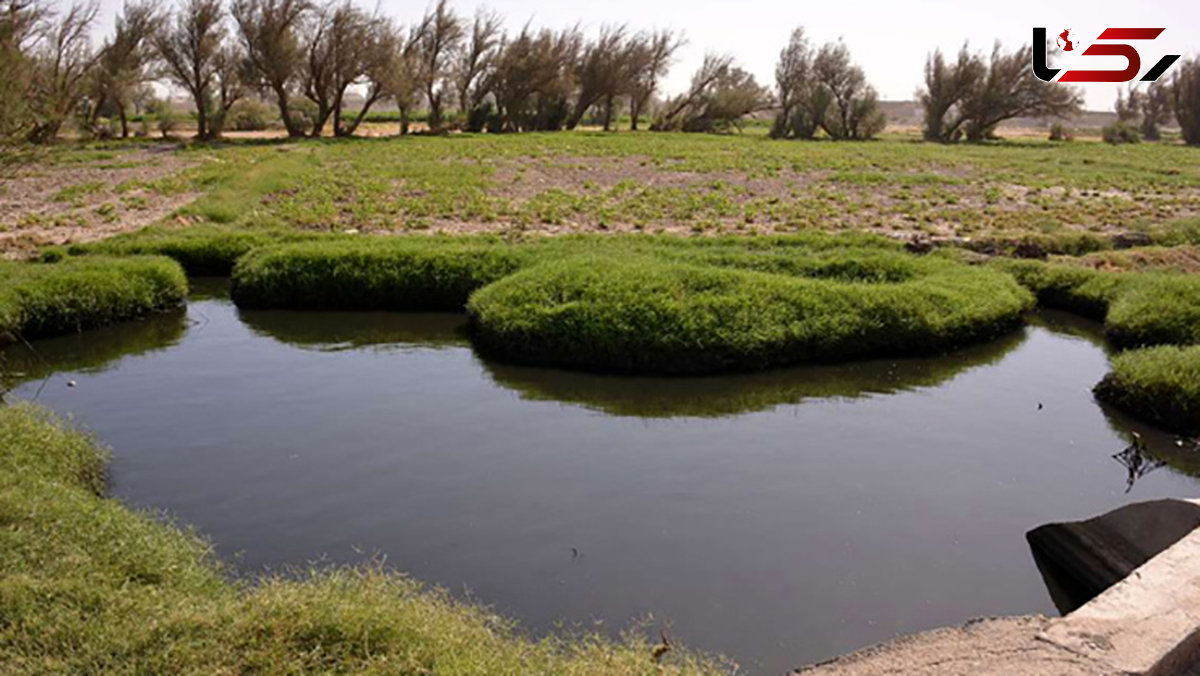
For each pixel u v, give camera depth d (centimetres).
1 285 1249
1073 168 3378
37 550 523
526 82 5316
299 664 423
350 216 2064
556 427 923
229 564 636
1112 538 615
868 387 1066
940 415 978
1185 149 4844
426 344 1227
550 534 691
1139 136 5638
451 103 5441
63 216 1988
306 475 795
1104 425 957
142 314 1362
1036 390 1068
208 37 4391
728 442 888
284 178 2567
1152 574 493
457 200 2308
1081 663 421
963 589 628
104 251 1575
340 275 1405
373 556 645
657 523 712
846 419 961
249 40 4444
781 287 1227
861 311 1182
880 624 584
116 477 787
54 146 1512
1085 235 1811
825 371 1111
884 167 3278
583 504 743
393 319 1358
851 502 756
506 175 2870
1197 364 980
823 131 6372
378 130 5403
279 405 982
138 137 4528
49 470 711
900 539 695
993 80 5484
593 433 907
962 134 5884
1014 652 436
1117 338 1241
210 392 1027
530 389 1039
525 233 1831
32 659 424
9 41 1508
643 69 5641
